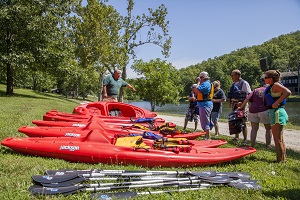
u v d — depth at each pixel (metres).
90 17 23.89
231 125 7.52
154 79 37.06
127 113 9.71
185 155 5.35
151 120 8.02
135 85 38.03
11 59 23.12
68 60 28.61
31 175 4.08
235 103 8.06
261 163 5.79
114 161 5.05
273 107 5.74
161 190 3.92
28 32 24.78
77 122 7.70
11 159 4.82
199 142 6.66
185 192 3.91
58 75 28.66
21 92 33.91
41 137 5.92
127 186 3.85
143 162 5.07
